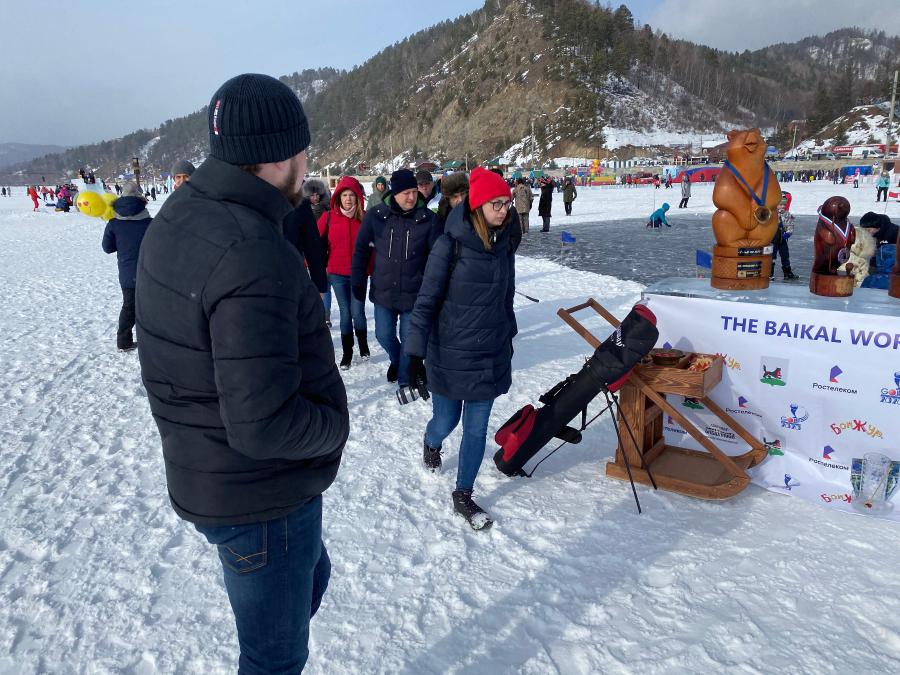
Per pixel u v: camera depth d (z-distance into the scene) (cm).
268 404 115
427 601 238
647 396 312
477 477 338
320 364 136
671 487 308
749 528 277
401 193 434
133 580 256
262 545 134
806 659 202
